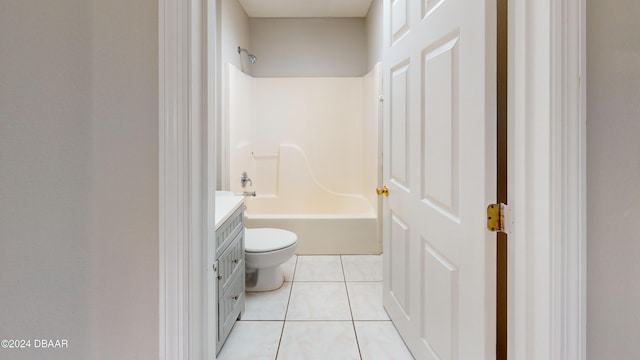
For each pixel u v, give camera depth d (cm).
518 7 84
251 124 382
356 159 395
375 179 326
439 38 122
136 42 75
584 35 74
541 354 79
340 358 166
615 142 76
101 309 78
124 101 75
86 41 75
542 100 77
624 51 76
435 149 127
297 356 168
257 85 386
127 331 77
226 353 171
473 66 100
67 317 79
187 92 75
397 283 181
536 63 79
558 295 75
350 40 390
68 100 76
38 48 76
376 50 325
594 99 75
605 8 75
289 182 391
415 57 144
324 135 394
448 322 121
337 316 207
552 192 75
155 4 74
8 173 77
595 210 76
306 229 318
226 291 178
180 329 76
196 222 79
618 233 76
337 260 304
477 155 99
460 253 111
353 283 256
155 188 76
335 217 319
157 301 77
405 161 160
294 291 243
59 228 78
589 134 75
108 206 76
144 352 77
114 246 77
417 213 147
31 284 79
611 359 77
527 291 83
